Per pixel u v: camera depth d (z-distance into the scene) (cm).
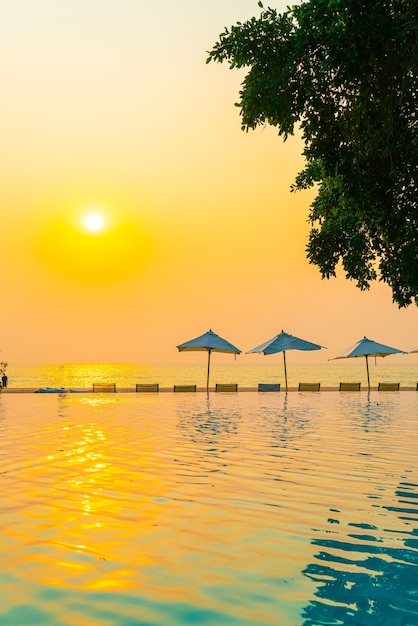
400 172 746
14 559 489
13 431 1343
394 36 643
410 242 802
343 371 15075
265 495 712
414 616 388
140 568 471
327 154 747
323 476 826
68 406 2056
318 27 673
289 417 1680
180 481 789
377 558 498
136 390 2742
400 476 828
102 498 693
